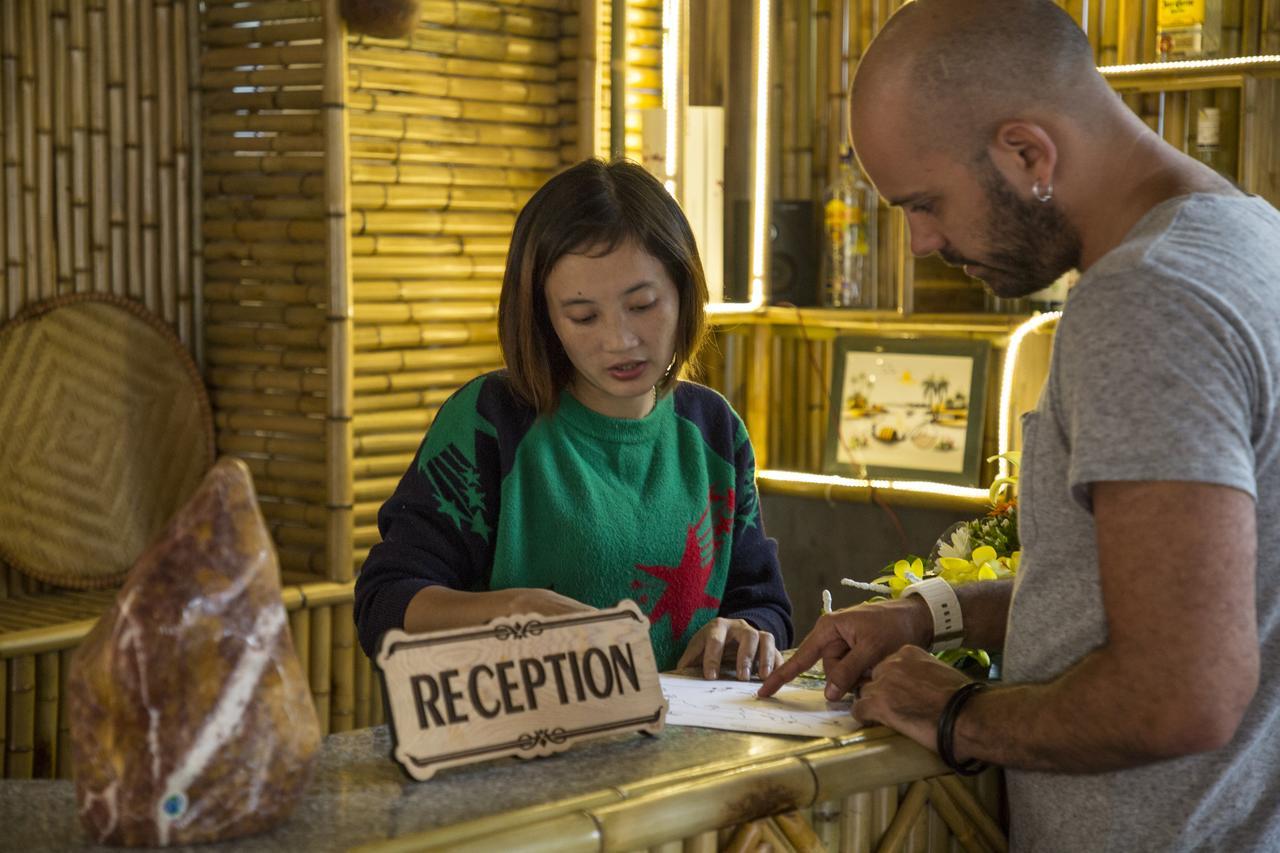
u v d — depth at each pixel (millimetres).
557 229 1576
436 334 3273
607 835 1104
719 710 1428
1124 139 1264
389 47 3131
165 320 3389
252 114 3254
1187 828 1223
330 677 3152
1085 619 1236
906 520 3285
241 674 1050
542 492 1689
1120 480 1107
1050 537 1260
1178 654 1086
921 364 3379
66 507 3209
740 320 3508
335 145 3027
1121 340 1128
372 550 1697
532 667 1268
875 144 1300
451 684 1221
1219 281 1128
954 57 1248
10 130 3160
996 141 1251
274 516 3270
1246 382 1117
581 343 1604
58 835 1079
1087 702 1151
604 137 3467
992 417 3357
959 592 1525
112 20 3283
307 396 3203
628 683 1318
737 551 1863
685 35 3416
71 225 3264
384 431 3221
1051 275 1316
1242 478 1092
